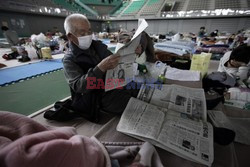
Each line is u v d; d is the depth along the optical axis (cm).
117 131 83
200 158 61
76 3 1395
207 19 1059
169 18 1193
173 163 62
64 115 102
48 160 33
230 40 427
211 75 141
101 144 61
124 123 84
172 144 67
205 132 72
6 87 178
